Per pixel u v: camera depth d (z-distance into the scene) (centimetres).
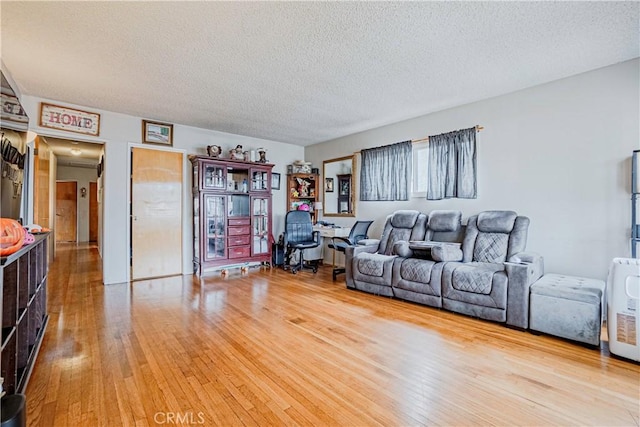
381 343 241
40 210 523
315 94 356
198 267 477
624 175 278
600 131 291
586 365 207
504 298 276
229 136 539
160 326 272
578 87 303
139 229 452
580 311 237
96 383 183
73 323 278
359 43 247
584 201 300
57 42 244
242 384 183
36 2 195
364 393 175
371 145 510
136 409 160
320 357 218
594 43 246
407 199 445
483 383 186
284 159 618
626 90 277
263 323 282
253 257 521
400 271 351
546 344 241
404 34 234
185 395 172
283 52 261
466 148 379
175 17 212
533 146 332
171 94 357
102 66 287
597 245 292
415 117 443
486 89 342
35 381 184
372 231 502
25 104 362
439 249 332
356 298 365
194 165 484
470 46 251
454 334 259
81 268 527
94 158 746
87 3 197
